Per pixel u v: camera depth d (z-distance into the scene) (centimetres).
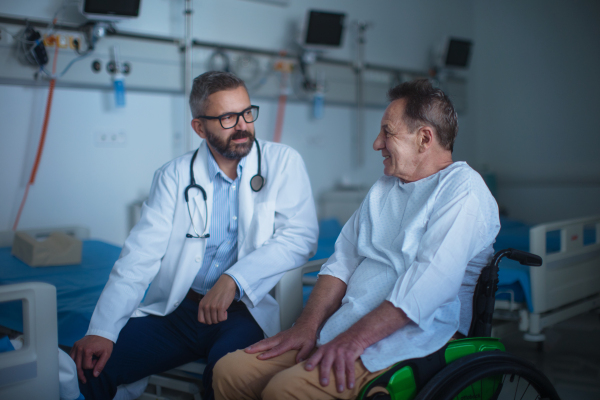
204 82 129
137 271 127
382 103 386
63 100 273
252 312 126
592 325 241
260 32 335
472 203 98
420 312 92
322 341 100
